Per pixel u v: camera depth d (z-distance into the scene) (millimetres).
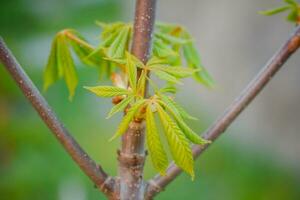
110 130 2541
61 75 863
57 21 2436
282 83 3203
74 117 2426
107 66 861
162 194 2398
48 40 2389
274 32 3268
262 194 2768
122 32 802
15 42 2379
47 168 2094
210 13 3523
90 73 2240
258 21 3326
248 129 3271
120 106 702
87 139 2463
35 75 2314
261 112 3271
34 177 2047
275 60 818
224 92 3422
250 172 2838
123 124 693
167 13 3730
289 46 812
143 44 771
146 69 725
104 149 2439
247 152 2996
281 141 3188
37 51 2365
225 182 2666
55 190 2025
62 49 852
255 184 2779
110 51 786
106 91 705
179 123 695
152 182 791
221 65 3471
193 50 901
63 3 2490
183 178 2504
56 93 2389
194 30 3598
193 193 2475
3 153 2139
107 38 820
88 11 2514
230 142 3023
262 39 3320
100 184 774
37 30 2418
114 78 782
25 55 2348
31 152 2141
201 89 3438
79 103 2449
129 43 813
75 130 2418
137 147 767
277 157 3105
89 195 2027
